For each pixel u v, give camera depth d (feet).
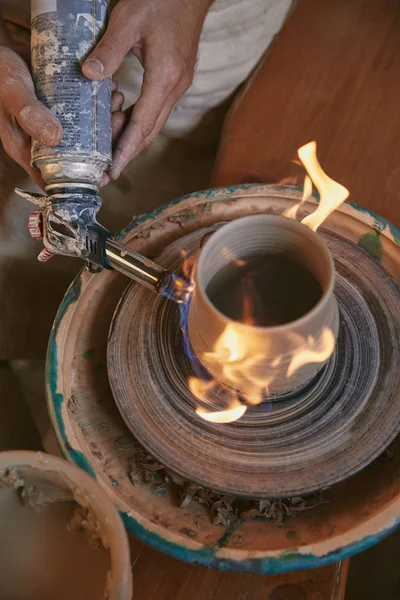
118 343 2.90
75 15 2.57
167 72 3.06
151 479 2.72
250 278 2.52
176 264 3.05
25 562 2.05
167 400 2.73
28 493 2.09
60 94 2.55
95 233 2.66
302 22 4.28
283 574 2.76
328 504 2.65
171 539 2.44
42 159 2.57
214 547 2.41
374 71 3.95
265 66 4.06
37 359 5.22
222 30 3.98
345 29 4.22
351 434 2.57
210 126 4.92
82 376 3.02
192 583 2.76
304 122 3.76
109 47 2.59
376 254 3.17
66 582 1.99
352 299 2.88
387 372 2.69
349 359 2.73
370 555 4.52
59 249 2.73
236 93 4.62
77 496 1.95
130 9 2.81
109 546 1.84
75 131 2.55
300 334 2.10
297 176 3.54
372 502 2.54
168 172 5.34
